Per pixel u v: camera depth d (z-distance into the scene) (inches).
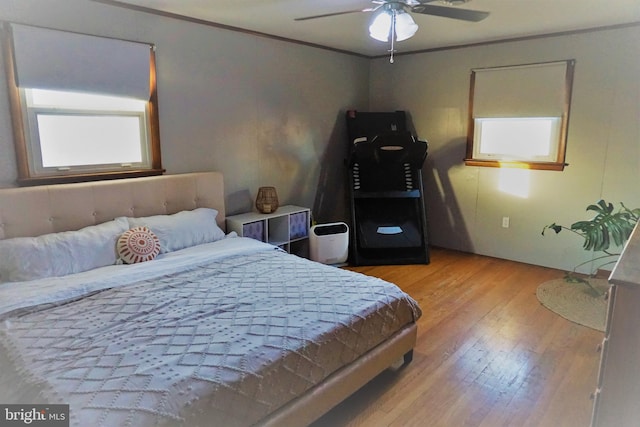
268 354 70.8
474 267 173.9
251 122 163.9
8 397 64.0
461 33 158.9
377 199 188.9
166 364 65.8
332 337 80.0
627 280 45.0
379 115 199.0
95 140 125.7
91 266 108.2
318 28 151.9
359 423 83.8
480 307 135.6
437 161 197.2
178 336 74.8
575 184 162.6
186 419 58.9
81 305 88.3
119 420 55.1
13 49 105.3
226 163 158.2
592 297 142.3
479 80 178.5
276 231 169.0
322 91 189.8
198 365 66.0
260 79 163.9
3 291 91.3
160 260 114.1
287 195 183.3
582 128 157.9
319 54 185.0
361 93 209.3
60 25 112.7
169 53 136.0
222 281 102.3
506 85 171.8
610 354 47.8
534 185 172.2
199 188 144.8
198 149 148.9
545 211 171.0
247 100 161.2
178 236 126.8
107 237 113.3
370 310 89.5
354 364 85.7
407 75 199.8
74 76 115.3
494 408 88.0
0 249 99.3
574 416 85.3
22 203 107.7
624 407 47.9
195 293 94.5
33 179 113.2
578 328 121.4
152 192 132.5
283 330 77.5
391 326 94.7
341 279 104.2
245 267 112.7
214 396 62.4
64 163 120.5
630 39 144.0
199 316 82.7
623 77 147.2
